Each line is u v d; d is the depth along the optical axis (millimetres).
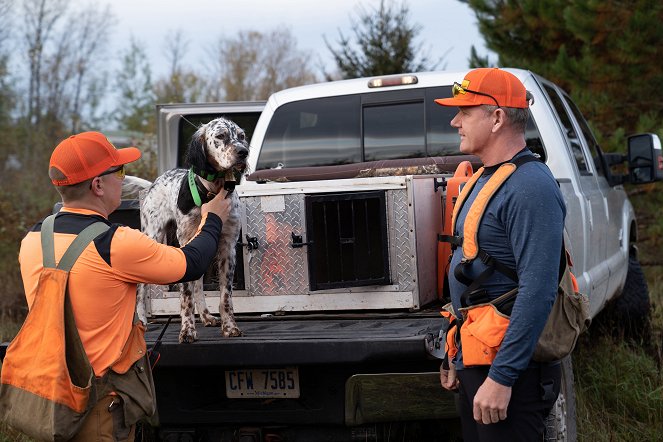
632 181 5398
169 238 4066
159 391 3492
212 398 3467
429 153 4746
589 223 4559
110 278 2611
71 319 2566
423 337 3119
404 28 11641
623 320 6062
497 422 2422
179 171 3938
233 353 3277
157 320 4082
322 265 3764
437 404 3219
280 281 3801
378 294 3686
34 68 19609
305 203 3736
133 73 18203
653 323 6562
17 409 2604
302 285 3777
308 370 3359
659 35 8680
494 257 2414
